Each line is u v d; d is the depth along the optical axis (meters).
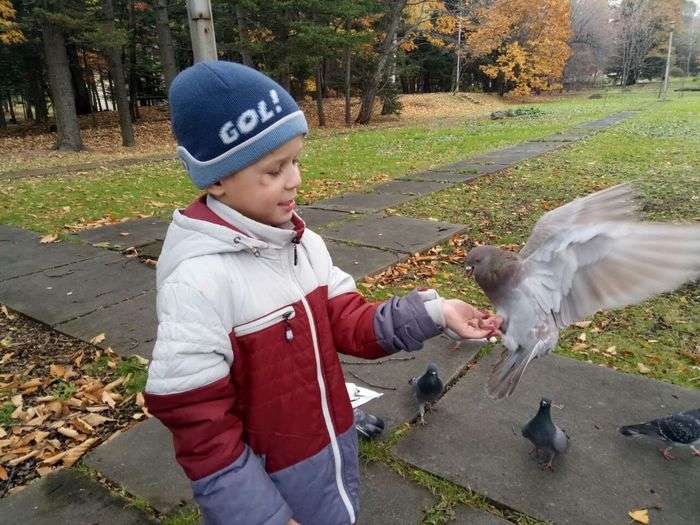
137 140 22.62
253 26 22.83
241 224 1.53
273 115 1.45
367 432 2.88
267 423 1.60
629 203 1.38
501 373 1.61
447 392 3.36
